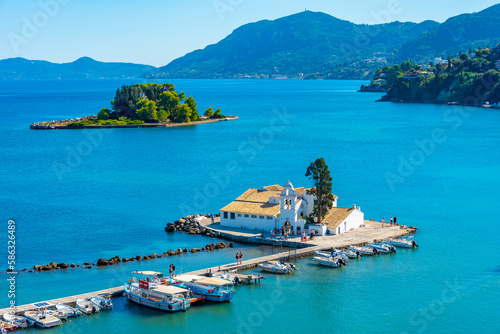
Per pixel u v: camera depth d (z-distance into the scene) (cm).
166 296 8681
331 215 12594
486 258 11044
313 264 10669
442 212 14812
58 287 9488
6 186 18275
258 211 12619
